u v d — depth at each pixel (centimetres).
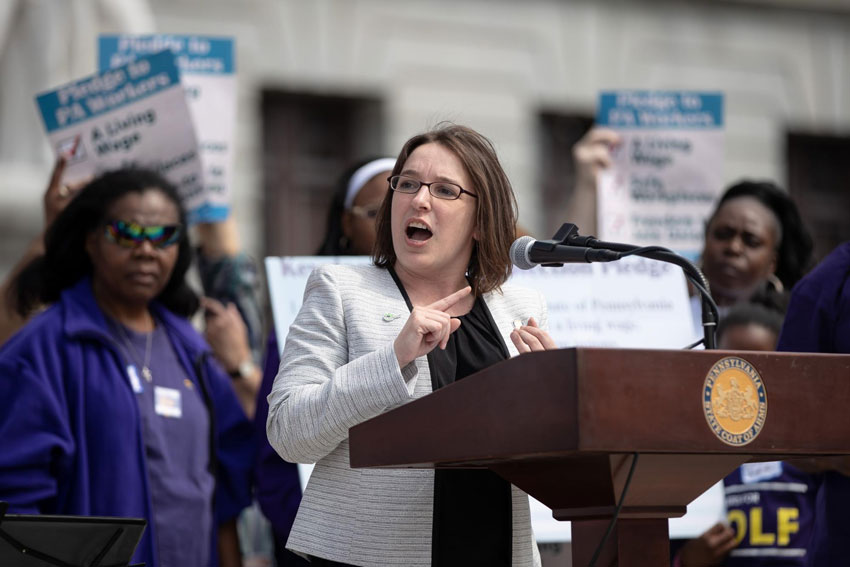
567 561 1286
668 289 1366
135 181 1334
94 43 2673
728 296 1563
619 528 754
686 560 1335
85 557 885
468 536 850
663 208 1714
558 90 3850
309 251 3519
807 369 709
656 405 663
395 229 901
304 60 3578
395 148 3650
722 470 756
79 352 1238
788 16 4112
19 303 1363
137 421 1236
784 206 1585
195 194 1500
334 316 891
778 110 4084
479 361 891
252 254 3447
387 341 877
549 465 758
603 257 819
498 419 687
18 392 1198
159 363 1309
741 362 691
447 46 3738
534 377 668
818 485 1314
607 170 1719
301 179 3553
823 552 1052
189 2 3459
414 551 839
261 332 1622
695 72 4003
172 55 1504
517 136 3791
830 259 1078
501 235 917
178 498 1248
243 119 3491
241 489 1369
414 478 853
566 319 1340
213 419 1338
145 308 1352
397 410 751
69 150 1497
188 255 1402
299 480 1288
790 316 1083
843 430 714
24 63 2697
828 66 4131
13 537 851
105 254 1305
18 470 1166
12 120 2777
